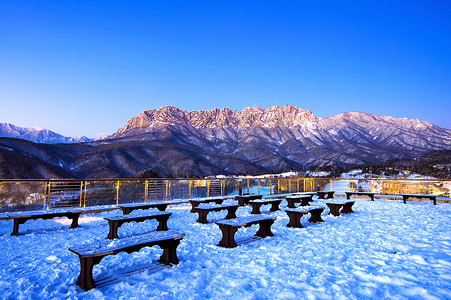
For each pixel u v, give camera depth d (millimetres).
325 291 3834
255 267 4926
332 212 11562
